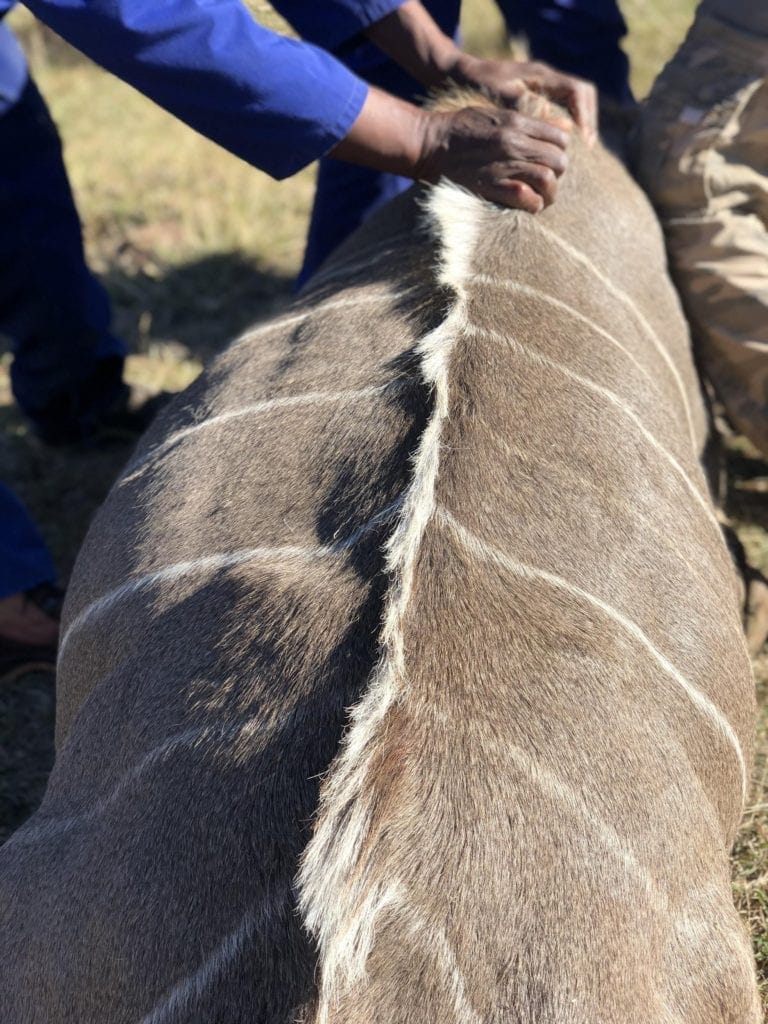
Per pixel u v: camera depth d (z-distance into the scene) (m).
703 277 2.51
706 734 1.62
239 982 1.23
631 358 2.02
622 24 3.10
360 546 1.51
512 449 1.66
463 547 1.51
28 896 1.44
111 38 1.89
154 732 1.44
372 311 1.95
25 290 3.05
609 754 1.41
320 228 3.25
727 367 2.56
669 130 2.52
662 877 1.40
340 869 1.21
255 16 2.54
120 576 1.71
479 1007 1.23
